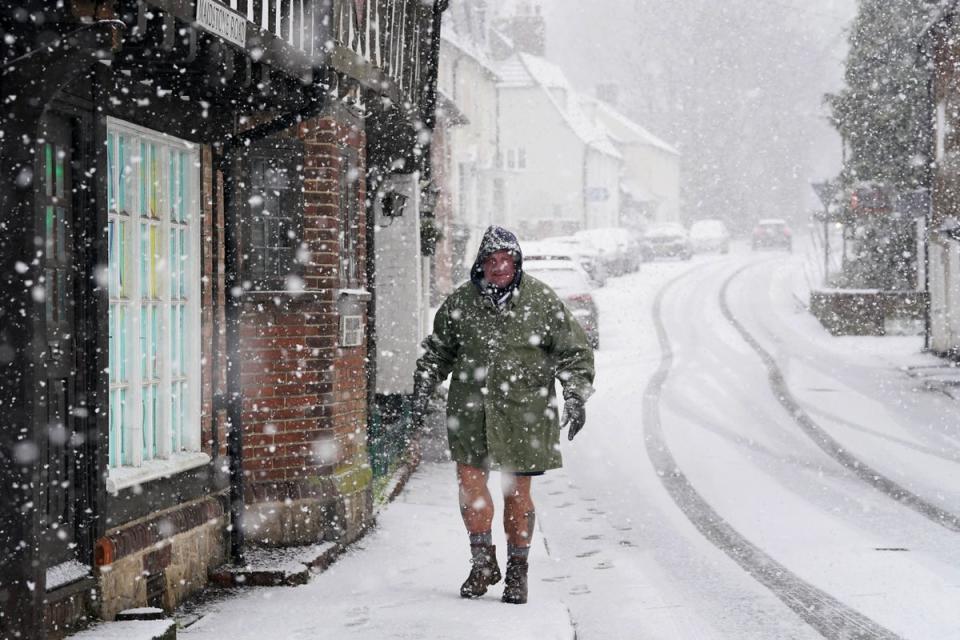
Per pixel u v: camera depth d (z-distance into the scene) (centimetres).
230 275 901
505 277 784
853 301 3497
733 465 1538
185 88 808
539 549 1026
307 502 980
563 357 797
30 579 601
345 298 1023
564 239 5516
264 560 912
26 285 597
